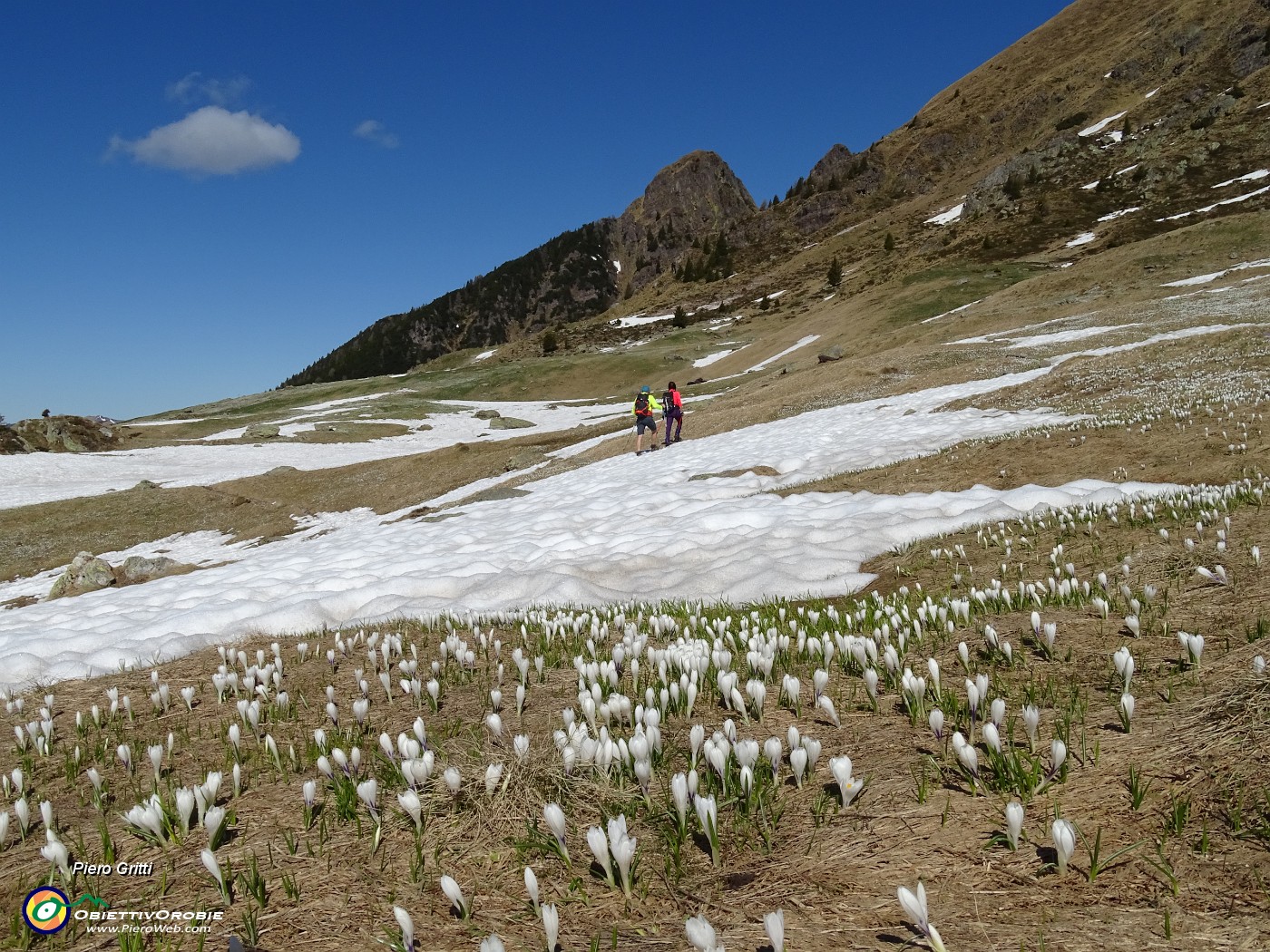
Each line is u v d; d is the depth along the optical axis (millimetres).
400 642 7539
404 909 2709
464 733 4953
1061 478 14180
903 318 88812
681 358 125000
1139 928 2441
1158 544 7770
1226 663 4488
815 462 21531
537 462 42500
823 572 9812
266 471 59656
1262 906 2459
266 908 3098
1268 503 8602
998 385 31500
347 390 140375
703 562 11539
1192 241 67938
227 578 16250
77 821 4195
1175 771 3354
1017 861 2889
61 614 14820
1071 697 4402
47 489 52781
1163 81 168125
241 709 5398
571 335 184000
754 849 3211
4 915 3227
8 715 6832
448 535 19172
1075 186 132125
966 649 5355
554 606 9625
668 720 4812
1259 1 156125
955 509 12320
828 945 2531
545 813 3123
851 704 4867
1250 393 17984
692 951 2562
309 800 3789
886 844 3125
